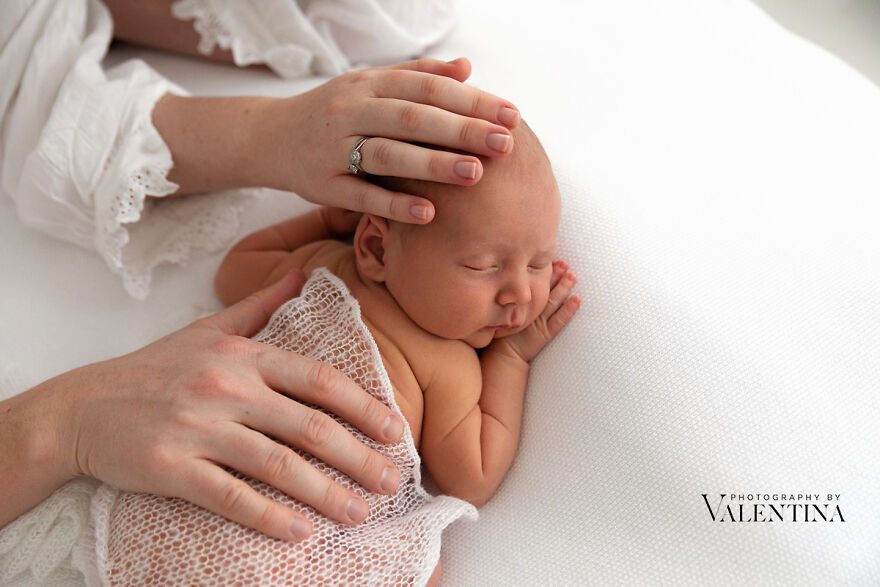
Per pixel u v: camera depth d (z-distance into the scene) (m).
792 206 1.03
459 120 0.85
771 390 0.88
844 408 0.87
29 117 1.16
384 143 0.89
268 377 0.87
